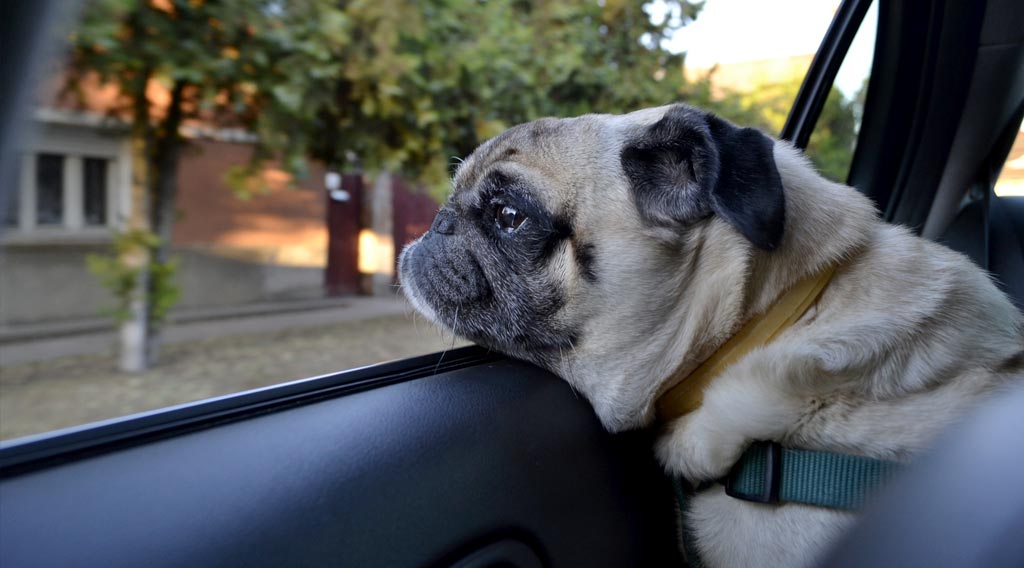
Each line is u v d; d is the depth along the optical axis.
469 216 0.41
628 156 0.38
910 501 0.18
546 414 0.35
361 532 0.24
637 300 0.37
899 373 0.33
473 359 0.39
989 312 0.36
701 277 0.37
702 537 0.36
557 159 0.39
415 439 0.28
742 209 0.34
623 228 0.37
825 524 0.32
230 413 0.27
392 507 0.26
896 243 0.38
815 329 0.35
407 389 0.32
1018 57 0.53
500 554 0.29
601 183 0.38
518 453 0.31
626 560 0.36
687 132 0.36
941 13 0.55
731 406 0.34
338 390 0.31
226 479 0.23
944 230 0.59
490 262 0.39
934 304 0.35
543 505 0.31
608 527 0.35
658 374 0.38
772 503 0.33
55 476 0.21
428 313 0.42
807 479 0.32
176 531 0.21
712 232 0.37
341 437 0.27
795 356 0.34
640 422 0.38
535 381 0.37
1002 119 0.55
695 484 0.37
